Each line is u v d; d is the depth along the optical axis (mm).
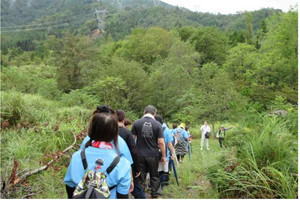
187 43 56688
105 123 2139
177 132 7746
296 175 4227
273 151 4484
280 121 5066
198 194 4730
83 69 37156
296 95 26797
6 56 91188
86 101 17641
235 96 19312
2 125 7742
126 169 2127
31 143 6664
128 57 67500
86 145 2254
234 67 42969
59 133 7758
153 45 64188
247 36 73250
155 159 4672
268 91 29172
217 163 4945
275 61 38844
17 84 19938
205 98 20375
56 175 5391
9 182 4629
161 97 33438
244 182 4328
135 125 4766
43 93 20359
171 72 34812
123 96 32156
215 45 64750
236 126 5551
